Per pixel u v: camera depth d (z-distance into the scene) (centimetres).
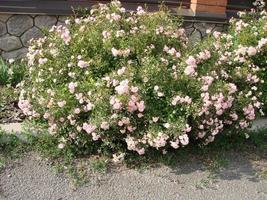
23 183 195
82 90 212
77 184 197
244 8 343
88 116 212
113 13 237
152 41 232
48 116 212
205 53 228
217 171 217
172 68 220
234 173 218
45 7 289
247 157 233
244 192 205
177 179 208
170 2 324
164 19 242
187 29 320
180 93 212
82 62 217
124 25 235
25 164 206
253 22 281
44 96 215
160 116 212
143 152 209
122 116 205
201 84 217
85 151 217
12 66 278
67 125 213
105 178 203
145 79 211
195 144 232
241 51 249
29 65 252
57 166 206
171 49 228
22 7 283
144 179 206
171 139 212
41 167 205
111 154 218
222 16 324
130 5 315
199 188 204
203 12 320
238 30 274
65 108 210
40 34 294
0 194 187
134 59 226
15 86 270
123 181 203
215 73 227
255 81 242
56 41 234
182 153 225
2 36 286
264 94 259
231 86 222
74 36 229
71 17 268
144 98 206
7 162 205
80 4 303
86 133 214
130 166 213
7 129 226
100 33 229
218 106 214
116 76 207
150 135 206
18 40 290
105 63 222
